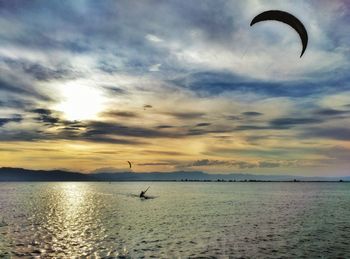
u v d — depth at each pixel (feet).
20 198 380.58
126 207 265.13
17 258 92.94
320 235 133.28
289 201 343.46
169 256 96.32
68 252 100.37
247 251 103.65
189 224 163.53
